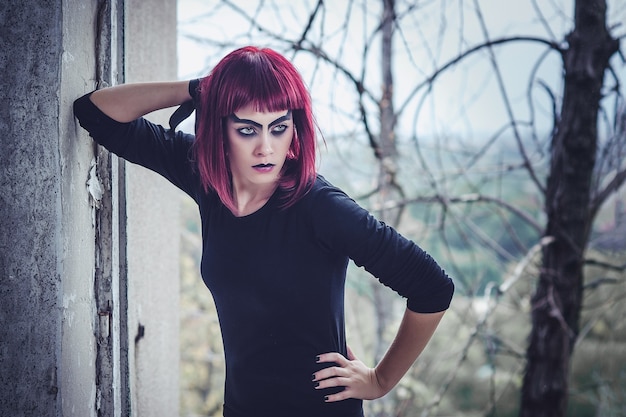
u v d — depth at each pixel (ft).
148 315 6.96
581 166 10.17
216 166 4.75
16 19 4.73
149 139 5.31
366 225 4.70
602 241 13.47
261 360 4.92
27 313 4.79
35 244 4.78
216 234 4.92
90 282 5.41
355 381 5.07
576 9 9.84
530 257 10.73
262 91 4.55
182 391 30.04
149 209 7.03
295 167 4.80
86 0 5.25
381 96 12.25
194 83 5.13
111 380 5.61
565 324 10.19
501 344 11.59
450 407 27.20
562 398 10.65
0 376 4.80
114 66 5.67
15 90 4.75
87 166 5.32
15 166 4.76
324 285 4.82
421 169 12.57
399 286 4.86
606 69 9.84
